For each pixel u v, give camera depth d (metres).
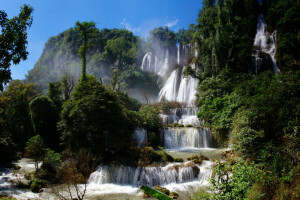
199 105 29.88
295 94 12.95
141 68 69.69
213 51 33.12
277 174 8.54
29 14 7.95
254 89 18.05
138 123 22.97
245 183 7.61
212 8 45.28
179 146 22.73
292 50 30.47
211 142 21.73
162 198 4.54
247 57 31.62
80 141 17.53
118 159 16.14
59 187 13.83
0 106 29.30
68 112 18.19
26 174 15.80
